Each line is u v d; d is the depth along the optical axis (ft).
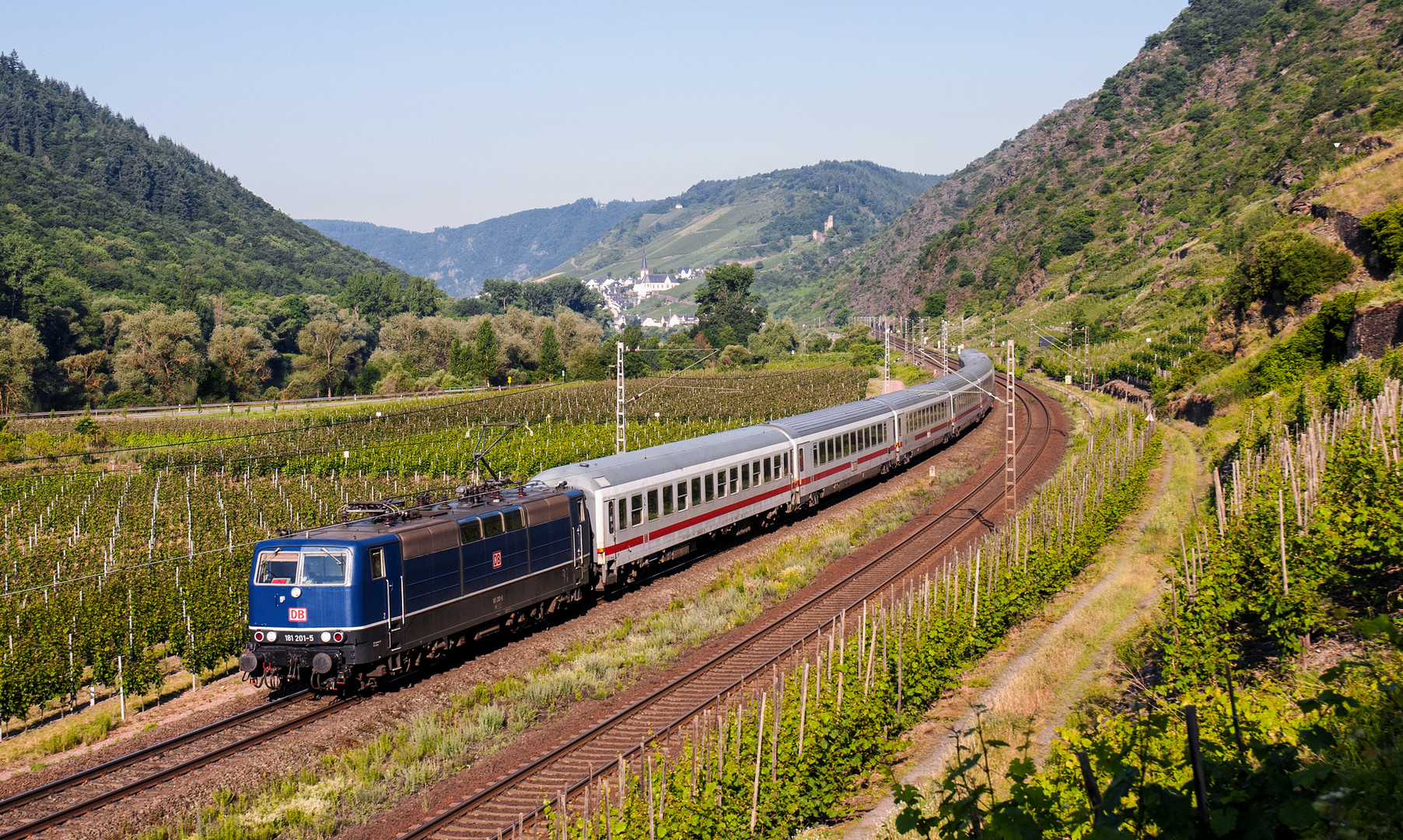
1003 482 157.69
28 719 81.87
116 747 63.72
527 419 273.13
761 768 48.91
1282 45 637.30
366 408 326.44
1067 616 87.92
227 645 88.74
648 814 44.19
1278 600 59.00
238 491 189.16
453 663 78.74
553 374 461.37
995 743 29.76
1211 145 551.18
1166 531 111.96
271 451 232.94
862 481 153.89
